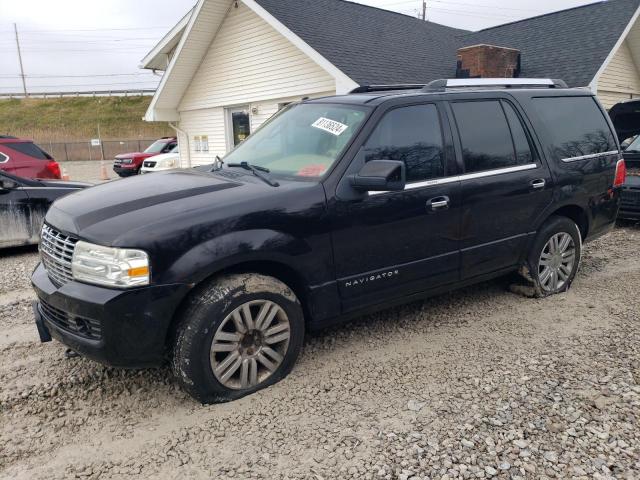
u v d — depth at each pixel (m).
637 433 2.79
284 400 3.19
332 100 4.14
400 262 3.77
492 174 4.19
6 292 5.55
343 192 3.44
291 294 3.30
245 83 14.47
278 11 12.57
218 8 14.02
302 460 2.64
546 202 4.62
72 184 7.57
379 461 2.62
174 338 3.03
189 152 17.81
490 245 4.29
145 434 2.90
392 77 11.58
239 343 3.15
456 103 4.12
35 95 65.69
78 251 2.95
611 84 15.32
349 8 15.53
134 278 2.81
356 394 3.26
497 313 4.55
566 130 4.89
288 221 3.22
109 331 2.83
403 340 4.04
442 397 3.20
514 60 14.10
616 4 15.19
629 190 7.59
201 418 3.02
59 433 2.92
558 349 3.82
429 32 17.19
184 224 2.94
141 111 59.03
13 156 10.80
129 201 3.21
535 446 2.70
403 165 3.34
